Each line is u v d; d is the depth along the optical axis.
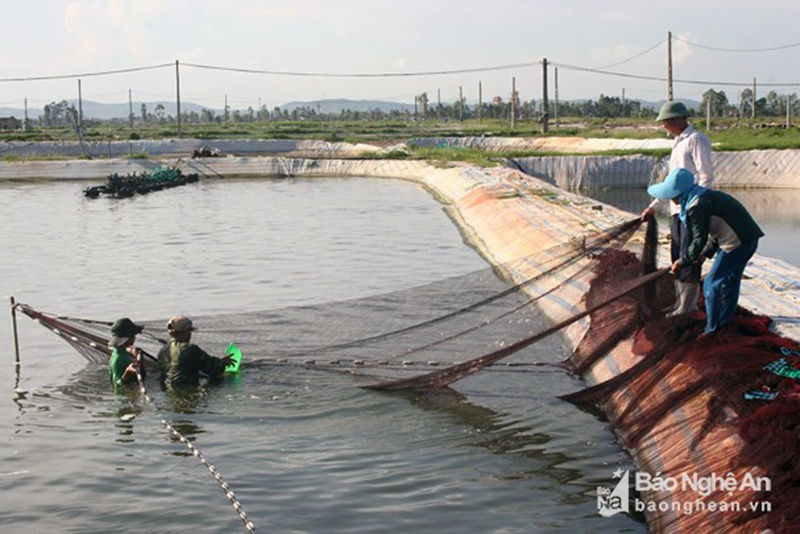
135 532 7.92
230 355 12.04
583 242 12.43
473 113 198.50
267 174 56.69
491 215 26.94
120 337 12.11
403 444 9.84
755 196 40.88
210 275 20.36
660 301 10.59
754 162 44.88
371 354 12.20
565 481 8.83
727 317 9.16
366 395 11.29
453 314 12.38
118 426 10.55
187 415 10.83
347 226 29.47
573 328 11.97
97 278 20.20
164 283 19.45
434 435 10.05
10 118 119.19
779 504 6.25
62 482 8.98
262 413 10.84
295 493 8.67
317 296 17.70
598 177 46.94
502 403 10.88
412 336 12.38
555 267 12.17
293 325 13.30
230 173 56.69
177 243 25.84
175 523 8.06
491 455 9.48
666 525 7.44
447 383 10.93
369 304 13.80
